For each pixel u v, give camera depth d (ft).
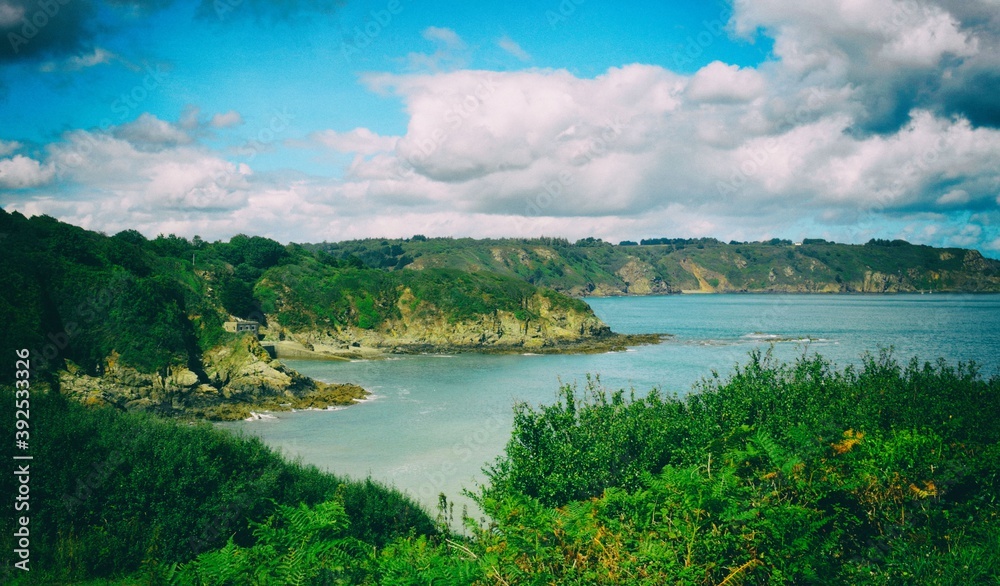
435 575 22.85
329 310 346.74
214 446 62.75
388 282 369.71
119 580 44.65
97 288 195.00
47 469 52.95
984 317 552.82
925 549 23.72
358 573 25.62
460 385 221.25
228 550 25.86
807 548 22.12
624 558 23.56
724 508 23.77
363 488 68.80
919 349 291.17
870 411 46.14
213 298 310.24
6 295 174.91
